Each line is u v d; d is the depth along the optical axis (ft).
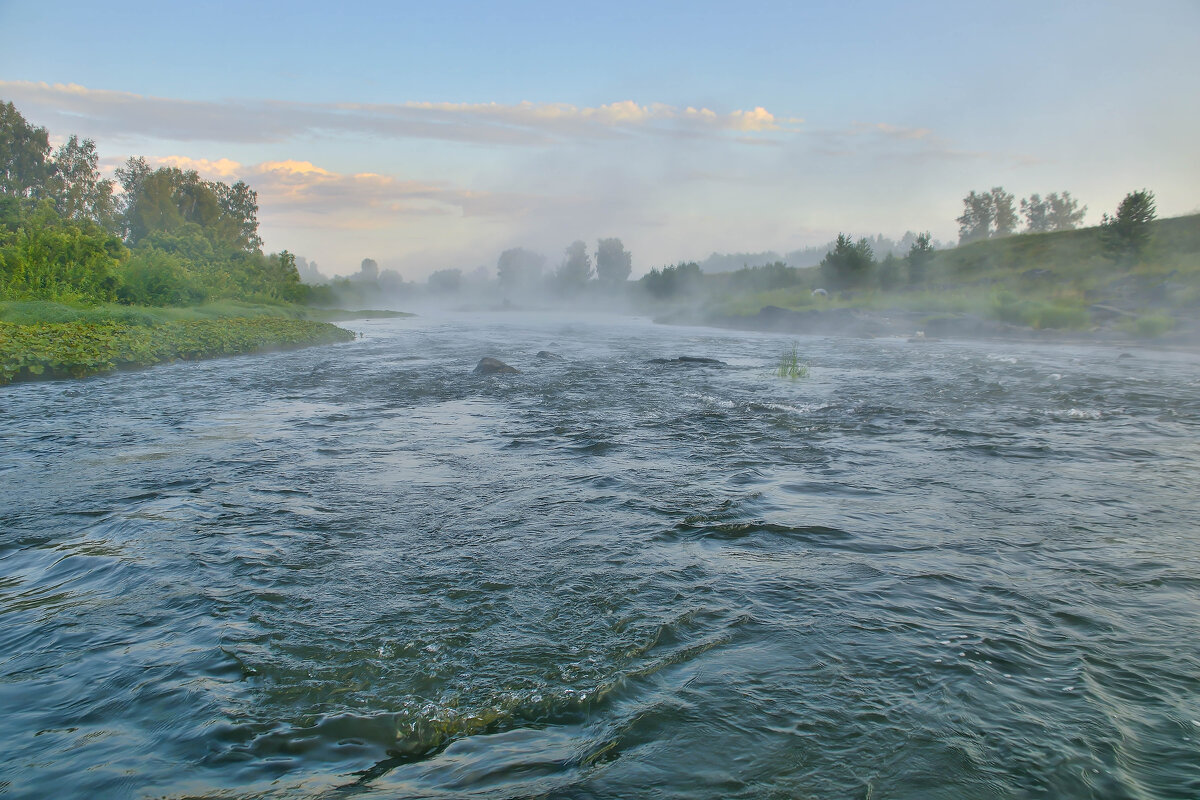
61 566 11.98
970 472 19.03
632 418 28.07
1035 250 143.95
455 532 13.88
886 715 7.58
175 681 8.29
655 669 8.58
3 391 34.94
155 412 29.01
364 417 28.22
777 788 6.45
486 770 6.75
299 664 8.70
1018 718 7.53
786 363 44.19
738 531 13.89
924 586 11.16
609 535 13.69
